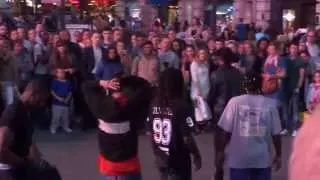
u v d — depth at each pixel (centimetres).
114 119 609
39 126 1402
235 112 655
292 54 1423
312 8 3453
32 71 1382
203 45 1598
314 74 1376
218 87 1284
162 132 640
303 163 148
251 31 2227
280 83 1355
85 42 1475
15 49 1373
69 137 1316
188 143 637
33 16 3148
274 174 1014
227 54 1287
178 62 1452
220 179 750
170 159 639
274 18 3462
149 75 1362
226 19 3834
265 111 655
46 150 1185
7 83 1277
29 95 602
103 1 4188
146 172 1018
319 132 148
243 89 663
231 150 661
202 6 3775
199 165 650
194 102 1303
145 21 3788
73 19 3256
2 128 584
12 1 3344
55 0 3800
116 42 1453
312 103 1329
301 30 2412
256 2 3478
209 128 1339
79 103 1406
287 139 1327
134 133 624
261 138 655
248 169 657
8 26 1914
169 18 3881
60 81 1365
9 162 583
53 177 613
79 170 1030
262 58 1473
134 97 611
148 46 1377
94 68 1422
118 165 620
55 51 1378
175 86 635
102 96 618
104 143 620
